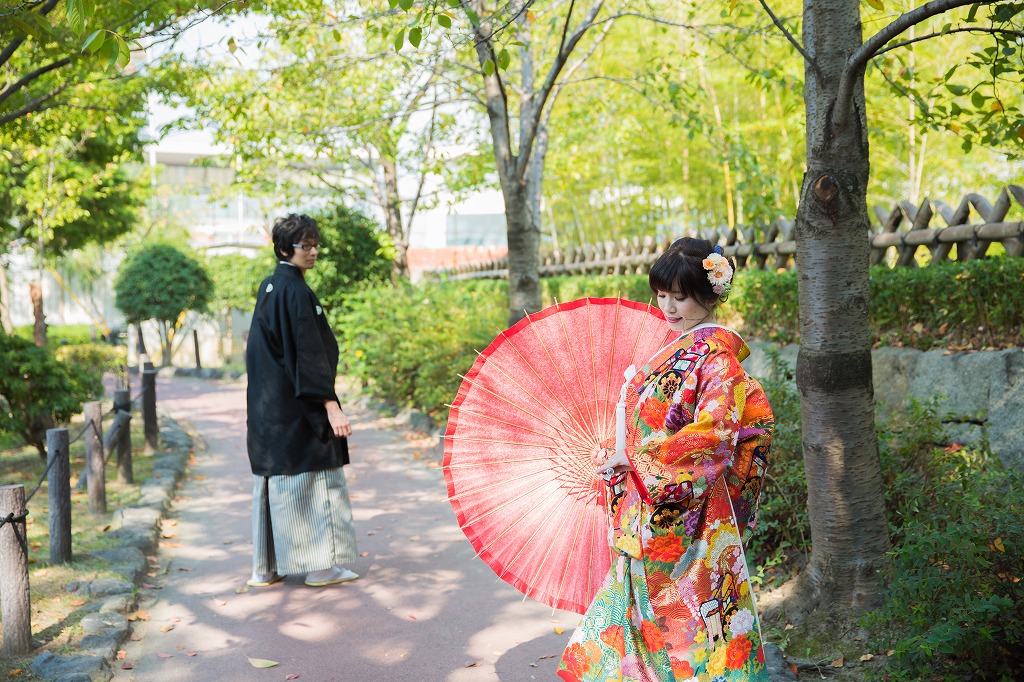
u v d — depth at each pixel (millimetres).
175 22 5113
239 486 7375
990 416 4445
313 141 10523
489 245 29094
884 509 3545
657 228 17719
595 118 10312
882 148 12414
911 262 6062
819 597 3572
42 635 3801
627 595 2475
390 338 10562
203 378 18328
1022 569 3000
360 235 14055
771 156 12039
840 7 3314
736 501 2482
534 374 3018
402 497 6633
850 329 3449
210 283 20875
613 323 2986
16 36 5598
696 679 2402
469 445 3090
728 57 11547
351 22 6664
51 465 4727
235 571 4949
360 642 3848
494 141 7426
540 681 3406
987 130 4367
